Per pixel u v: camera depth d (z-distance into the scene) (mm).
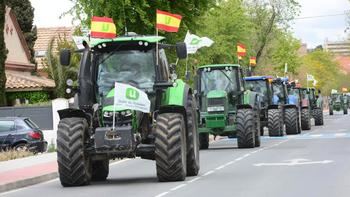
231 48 121812
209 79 63812
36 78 105500
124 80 35812
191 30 73188
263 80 80812
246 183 33281
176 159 34281
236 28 123750
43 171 44125
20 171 44500
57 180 42125
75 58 103375
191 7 72125
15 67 106125
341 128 97750
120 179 38781
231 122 62844
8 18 105875
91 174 36469
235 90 63250
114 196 30234
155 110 35625
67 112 35125
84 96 35656
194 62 81438
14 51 108188
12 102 99312
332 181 32812
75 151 34125
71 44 109500
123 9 67312
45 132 69938
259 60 156750
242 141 60844
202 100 63594
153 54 36062
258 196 28312
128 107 33594
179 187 32531
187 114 37031
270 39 157000
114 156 34594
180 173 34719
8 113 71750
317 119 109438
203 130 62094
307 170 38562
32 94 99375
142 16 67562
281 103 85125
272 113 77562
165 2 69875
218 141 78438
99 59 36250
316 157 47250
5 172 44000
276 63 167250
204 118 61969
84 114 35188
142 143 35281
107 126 33969
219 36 115125
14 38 108500
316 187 30703
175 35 71438
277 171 38781
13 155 56500
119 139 33094
